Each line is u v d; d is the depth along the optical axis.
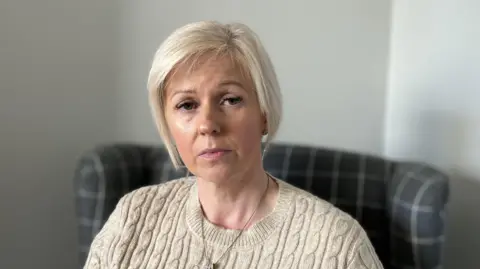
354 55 1.72
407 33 1.64
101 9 1.59
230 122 0.89
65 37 1.58
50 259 1.71
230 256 0.95
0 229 1.63
